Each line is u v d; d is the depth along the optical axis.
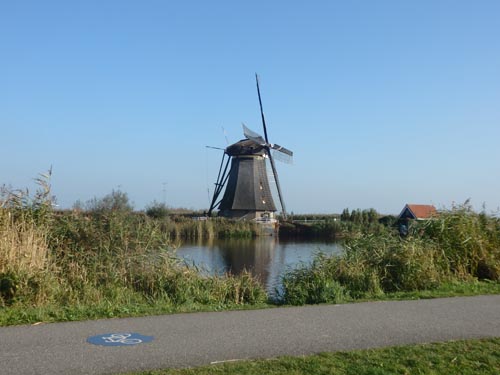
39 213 11.53
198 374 5.33
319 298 10.93
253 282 12.42
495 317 8.42
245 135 60.75
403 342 6.74
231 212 59.25
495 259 13.49
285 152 62.50
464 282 12.38
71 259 11.35
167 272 11.46
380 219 57.78
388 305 9.52
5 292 9.02
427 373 5.43
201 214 64.38
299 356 6.01
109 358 5.93
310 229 53.53
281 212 61.97
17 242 10.10
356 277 11.97
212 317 8.30
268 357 6.00
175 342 6.68
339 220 57.25
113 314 8.35
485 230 14.35
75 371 5.46
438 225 14.11
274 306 10.05
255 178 59.25
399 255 12.71
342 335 7.14
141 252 12.06
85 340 6.70
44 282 9.45
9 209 11.08
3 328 7.27
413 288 12.01
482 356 6.00
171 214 58.66
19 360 5.82
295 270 12.95
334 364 5.69
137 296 10.59
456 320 8.16
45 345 6.44
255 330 7.41
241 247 36.91
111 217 12.92
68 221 12.40
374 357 5.95
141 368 5.57
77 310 8.45
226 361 5.82
